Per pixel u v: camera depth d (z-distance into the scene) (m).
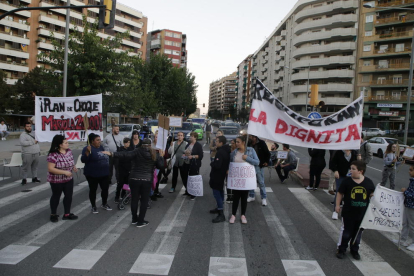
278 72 74.12
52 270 3.93
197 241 5.03
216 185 6.09
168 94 45.75
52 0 58.56
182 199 7.88
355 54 51.78
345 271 4.13
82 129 7.72
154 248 4.70
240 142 5.93
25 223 5.72
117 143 8.91
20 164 9.61
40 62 58.12
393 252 4.82
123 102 25.44
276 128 6.28
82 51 22.55
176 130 23.88
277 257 4.51
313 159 9.14
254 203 7.68
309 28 56.56
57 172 5.64
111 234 5.24
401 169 15.92
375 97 49.06
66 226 5.59
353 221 4.47
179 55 99.25
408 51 46.78
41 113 7.62
